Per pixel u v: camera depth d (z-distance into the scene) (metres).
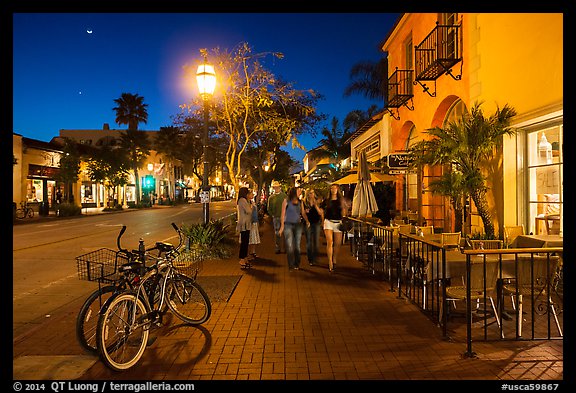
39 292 8.57
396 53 17.69
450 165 10.11
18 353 5.06
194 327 5.82
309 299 7.18
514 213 9.35
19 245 15.60
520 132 9.27
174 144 59.56
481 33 10.52
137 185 52.19
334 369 4.45
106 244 16.00
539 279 5.69
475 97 10.84
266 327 5.78
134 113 59.47
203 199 12.29
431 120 13.91
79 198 43.66
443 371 4.35
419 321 5.95
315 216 10.52
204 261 10.98
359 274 9.25
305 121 20.48
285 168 37.16
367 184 12.21
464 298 5.43
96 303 7.35
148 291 5.38
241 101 14.27
